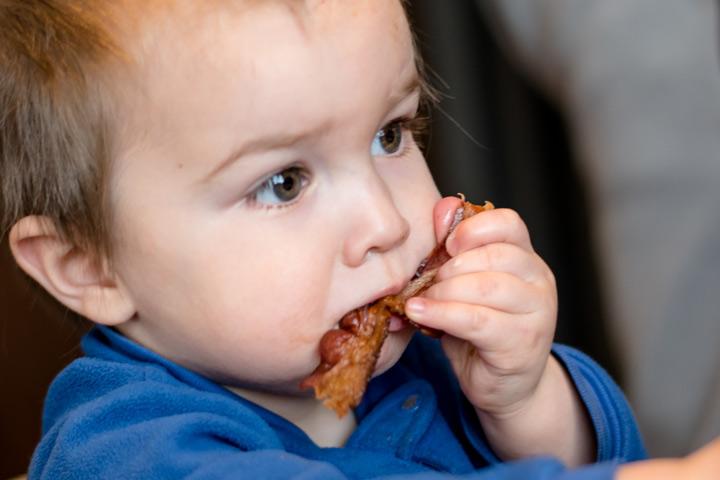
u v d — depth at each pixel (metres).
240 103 0.75
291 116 0.75
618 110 1.28
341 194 0.77
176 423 0.76
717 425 1.23
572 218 1.37
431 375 0.89
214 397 0.79
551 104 1.33
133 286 0.80
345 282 0.77
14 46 0.81
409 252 0.79
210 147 0.76
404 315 0.78
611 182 1.29
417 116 0.82
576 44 1.28
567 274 1.38
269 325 0.77
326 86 0.75
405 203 0.79
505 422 0.84
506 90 1.34
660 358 1.27
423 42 1.31
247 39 0.75
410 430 0.84
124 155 0.78
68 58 0.79
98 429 0.78
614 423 0.86
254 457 0.74
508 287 0.79
